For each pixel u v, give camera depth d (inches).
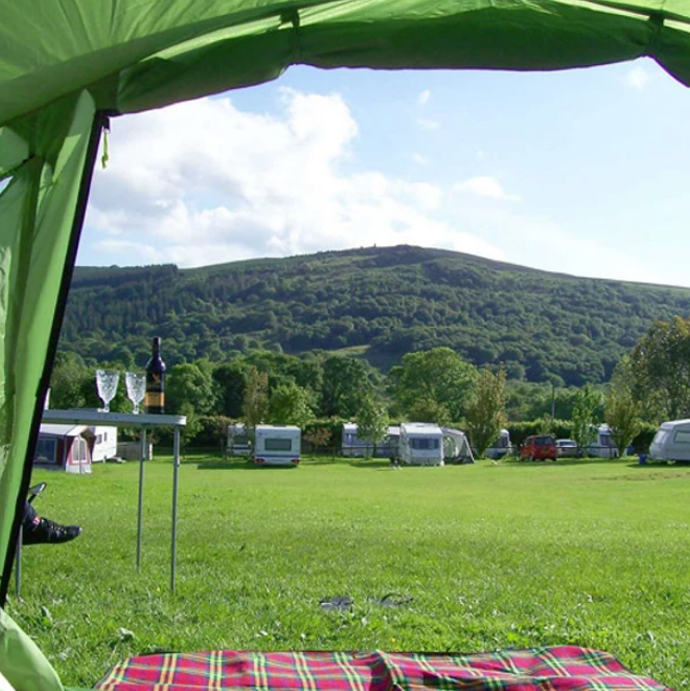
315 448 1711.4
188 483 870.4
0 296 115.8
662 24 128.0
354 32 122.6
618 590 254.2
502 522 496.1
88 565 262.5
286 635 174.6
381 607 210.2
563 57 128.5
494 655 151.3
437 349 2354.8
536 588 252.5
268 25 119.3
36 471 961.5
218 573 257.8
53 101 112.9
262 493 732.0
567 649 153.3
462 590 243.3
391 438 1670.8
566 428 1807.3
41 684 103.1
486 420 1625.2
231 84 120.6
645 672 154.3
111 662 150.0
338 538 373.1
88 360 3558.1
